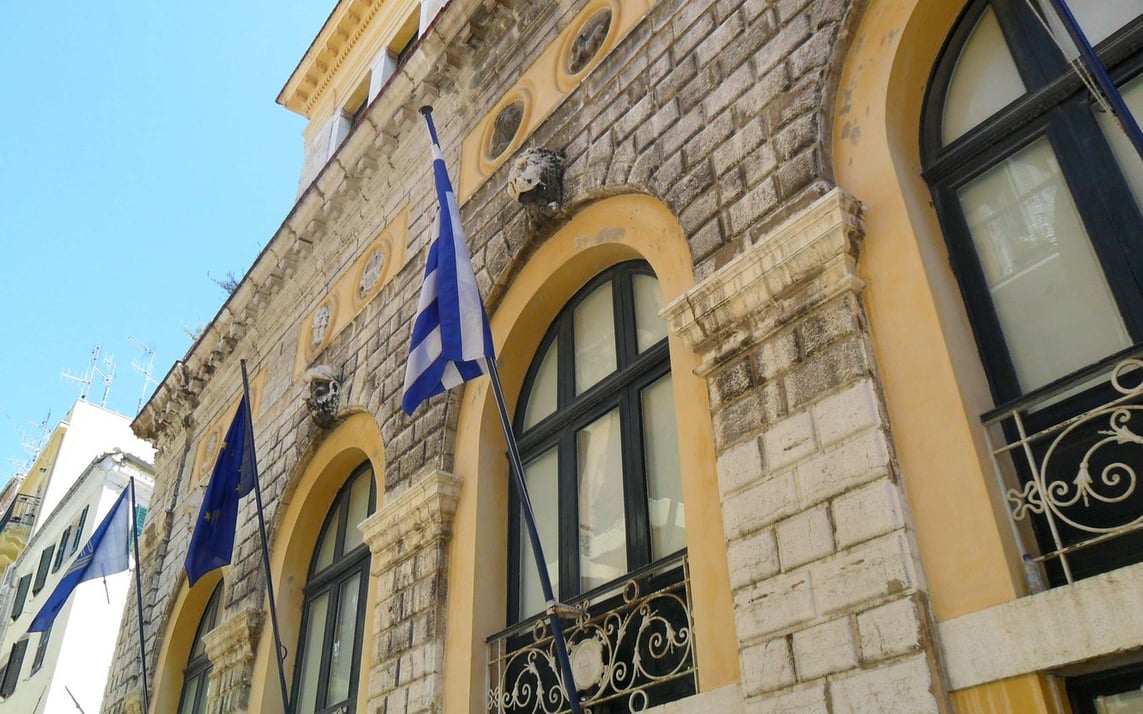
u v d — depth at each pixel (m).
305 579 12.16
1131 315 4.87
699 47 8.03
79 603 29.45
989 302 5.51
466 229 10.57
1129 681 4.16
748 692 5.32
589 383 8.67
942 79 6.30
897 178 5.90
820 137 6.36
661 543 7.13
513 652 8.00
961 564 4.72
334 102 18.58
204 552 10.87
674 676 6.18
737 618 5.57
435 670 8.28
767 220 6.45
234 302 16.70
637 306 8.41
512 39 11.33
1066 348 5.11
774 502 5.62
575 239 8.94
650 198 8.07
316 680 11.05
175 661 14.94
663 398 7.66
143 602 17.02
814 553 5.27
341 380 12.30
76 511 32.06
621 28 9.41
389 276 12.41
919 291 5.49
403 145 13.30
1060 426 4.68
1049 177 5.48
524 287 9.42
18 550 37.94
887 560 4.89
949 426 5.05
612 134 8.69
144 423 19.94
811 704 4.95
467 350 7.25
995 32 6.14
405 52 17.25
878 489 5.09
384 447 10.58
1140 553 4.41
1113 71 5.34
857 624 4.91
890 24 6.41
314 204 14.74
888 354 5.51
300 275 15.34
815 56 6.70
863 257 5.87
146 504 30.47
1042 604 4.31
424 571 8.96
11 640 33.56
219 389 17.55
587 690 7.02
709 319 6.53
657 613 6.74
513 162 9.87
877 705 4.65
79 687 28.39
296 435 12.98
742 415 6.08
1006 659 4.34
